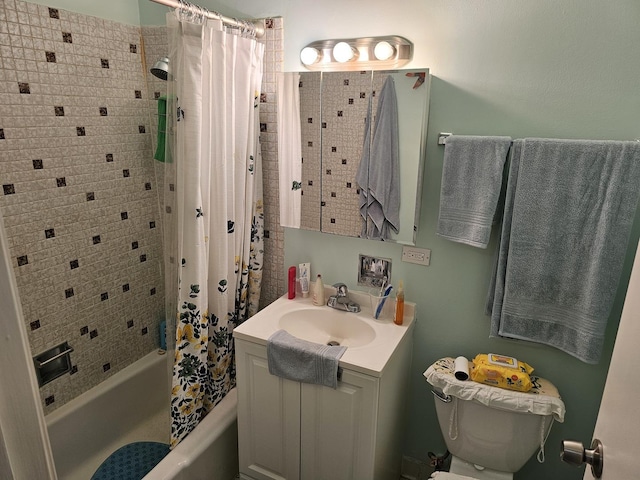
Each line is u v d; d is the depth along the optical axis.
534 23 1.48
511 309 1.63
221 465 1.96
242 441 1.94
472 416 1.67
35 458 0.47
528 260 1.57
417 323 1.95
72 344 2.03
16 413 0.44
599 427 0.91
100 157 2.03
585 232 1.47
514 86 1.56
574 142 1.43
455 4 1.58
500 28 1.53
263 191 2.14
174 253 1.77
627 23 1.37
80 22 1.86
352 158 1.86
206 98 1.66
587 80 1.46
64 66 1.82
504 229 1.60
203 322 1.83
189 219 1.69
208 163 1.71
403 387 1.94
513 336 1.66
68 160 1.89
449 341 1.91
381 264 1.96
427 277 1.88
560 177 1.47
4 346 0.42
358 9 1.73
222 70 1.71
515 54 1.53
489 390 1.61
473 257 1.77
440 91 1.67
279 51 1.92
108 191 2.09
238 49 1.79
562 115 1.51
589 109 1.48
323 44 1.81
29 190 1.77
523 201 1.53
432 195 1.78
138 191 2.25
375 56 1.68
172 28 1.54
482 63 1.59
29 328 1.84
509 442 1.64
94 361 2.15
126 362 2.32
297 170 2.00
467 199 1.63
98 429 2.14
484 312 1.79
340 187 1.92
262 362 1.77
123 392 2.25
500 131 1.62
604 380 1.65
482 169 1.58
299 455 1.82
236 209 1.97
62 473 2.00
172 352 1.87
